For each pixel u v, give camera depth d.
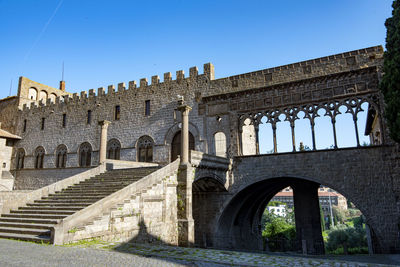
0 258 10.27
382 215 23.88
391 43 21.34
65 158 43.34
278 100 29.73
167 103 36.47
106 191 20.06
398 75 19.98
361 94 26.19
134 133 37.97
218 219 30.31
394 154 24.25
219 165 28.11
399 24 20.11
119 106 40.19
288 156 28.06
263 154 29.12
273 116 29.67
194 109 34.50
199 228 31.22
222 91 33.38
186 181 22.77
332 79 27.59
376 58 26.45
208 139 32.81
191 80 35.47
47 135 45.78
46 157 44.94
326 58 28.78
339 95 26.95
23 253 11.21
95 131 41.19
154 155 35.88
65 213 17.19
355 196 24.89
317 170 26.66
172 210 22.11
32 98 52.91
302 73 29.59
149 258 10.97
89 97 43.00
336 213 105.19
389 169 24.27
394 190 23.84
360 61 27.31
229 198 30.09
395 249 23.09
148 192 19.70
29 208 19.45
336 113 26.89
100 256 11.02
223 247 31.30
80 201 18.98
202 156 25.36
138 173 23.61
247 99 31.34
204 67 35.03
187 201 22.50
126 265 9.67
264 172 28.89
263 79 31.45
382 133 25.03
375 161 24.81
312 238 32.28
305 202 33.38
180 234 22.05
